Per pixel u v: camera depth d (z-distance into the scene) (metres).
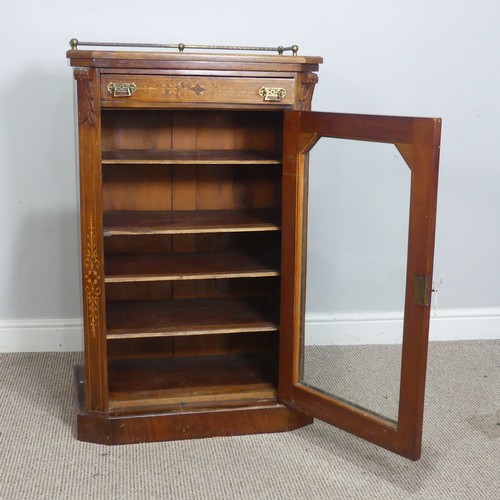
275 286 2.64
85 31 2.75
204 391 2.41
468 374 2.81
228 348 2.71
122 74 2.09
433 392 2.66
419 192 1.93
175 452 2.23
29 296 2.93
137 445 2.27
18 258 2.90
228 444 2.28
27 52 2.74
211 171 2.58
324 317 2.35
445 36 2.91
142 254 2.57
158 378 2.50
